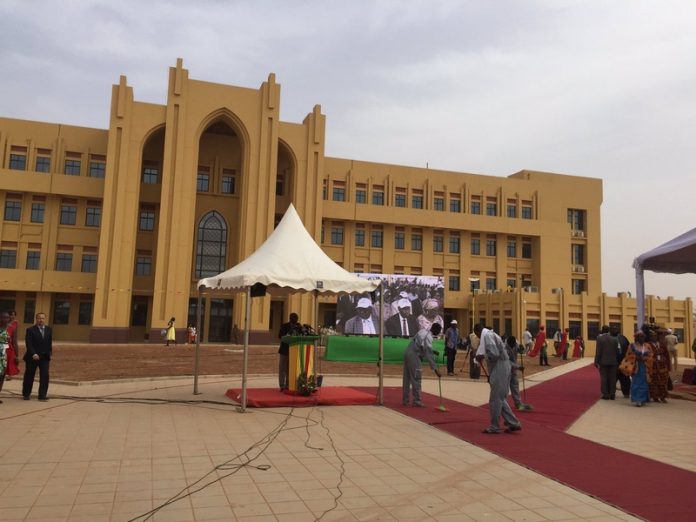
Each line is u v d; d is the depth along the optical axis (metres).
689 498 6.02
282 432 9.12
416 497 5.91
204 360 25.52
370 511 5.45
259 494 5.89
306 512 5.37
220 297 45.81
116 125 41.88
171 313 40.81
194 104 43.22
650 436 9.63
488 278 54.03
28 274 41.28
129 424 9.56
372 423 10.15
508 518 5.33
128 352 30.34
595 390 16.89
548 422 10.88
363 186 51.66
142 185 44.78
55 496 5.67
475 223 53.06
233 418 10.35
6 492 5.77
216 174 47.53
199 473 6.62
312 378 12.80
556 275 54.81
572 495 6.07
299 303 43.84
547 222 55.16
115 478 6.35
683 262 18.59
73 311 43.12
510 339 12.62
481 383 18.38
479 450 8.16
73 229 44.09
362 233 51.25
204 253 46.41
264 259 12.72
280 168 49.47
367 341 25.55
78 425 9.38
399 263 51.78
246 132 44.12
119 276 40.59
